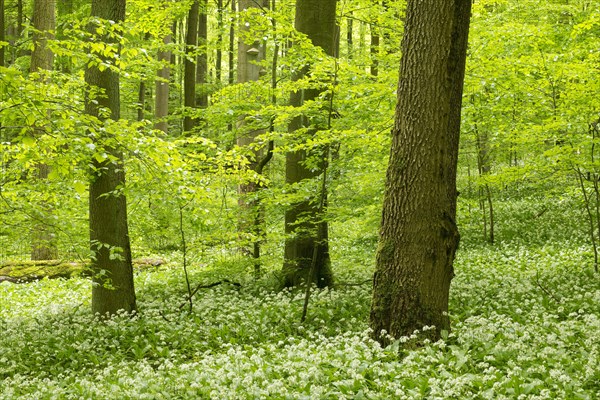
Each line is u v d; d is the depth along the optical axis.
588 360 6.30
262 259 13.62
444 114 7.50
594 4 15.93
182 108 14.47
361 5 14.48
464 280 12.05
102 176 11.12
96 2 11.04
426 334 7.39
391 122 10.83
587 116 11.54
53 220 10.06
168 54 22.05
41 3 16.14
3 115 7.60
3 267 17.72
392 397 5.76
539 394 5.65
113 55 8.43
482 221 19.31
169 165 8.32
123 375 7.62
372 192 12.45
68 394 7.30
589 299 9.48
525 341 7.23
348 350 7.04
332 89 10.52
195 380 6.99
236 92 13.23
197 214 10.59
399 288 7.56
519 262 13.76
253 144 11.12
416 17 7.56
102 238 11.23
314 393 5.85
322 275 12.46
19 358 9.18
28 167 9.65
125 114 28.52
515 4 17.39
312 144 10.48
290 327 9.63
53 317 11.74
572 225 17.05
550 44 14.15
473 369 6.46
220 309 11.16
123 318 10.99
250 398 6.17
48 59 16.39
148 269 18.42
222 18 14.09
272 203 12.08
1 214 9.94
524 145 13.62
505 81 12.09
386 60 12.77
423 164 7.48
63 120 7.73
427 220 7.48
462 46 7.58
